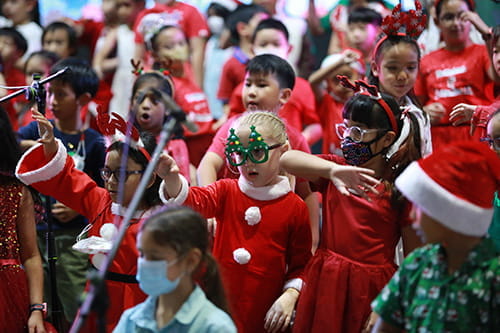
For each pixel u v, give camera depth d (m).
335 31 11.39
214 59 12.09
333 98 9.62
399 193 5.66
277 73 7.40
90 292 3.99
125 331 4.66
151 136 6.23
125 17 12.01
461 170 4.30
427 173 4.34
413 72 6.90
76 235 8.00
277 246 5.95
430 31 8.98
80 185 6.14
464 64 8.35
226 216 6.00
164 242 4.43
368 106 5.71
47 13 13.16
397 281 4.48
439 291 4.30
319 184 5.99
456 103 8.29
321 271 5.80
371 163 5.79
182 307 4.53
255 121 5.98
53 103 7.92
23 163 6.00
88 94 8.13
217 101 11.81
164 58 9.98
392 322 4.49
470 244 4.30
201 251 4.59
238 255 5.88
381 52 6.93
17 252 6.12
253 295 5.88
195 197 5.75
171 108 4.44
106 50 11.87
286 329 6.02
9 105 9.77
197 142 9.58
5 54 11.02
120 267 5.81
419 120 6.01
